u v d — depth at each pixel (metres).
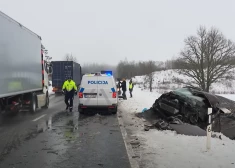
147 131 9.34
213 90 50.09
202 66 48.53
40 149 7.14
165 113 12.02
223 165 5.74
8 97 11.73
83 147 7.35
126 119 12.20
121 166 5.84
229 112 9.09
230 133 8.46
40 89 15.79
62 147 7.34
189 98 10.38
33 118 12.48
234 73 48.00
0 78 9.92
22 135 8.80
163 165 5.79
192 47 50.81
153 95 28.42
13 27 11.36
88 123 11.15
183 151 6.73
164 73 73.81
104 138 8.40
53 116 13.16
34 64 14.64
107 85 13.89
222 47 48.50
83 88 13.89
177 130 8.98
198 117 9.87
